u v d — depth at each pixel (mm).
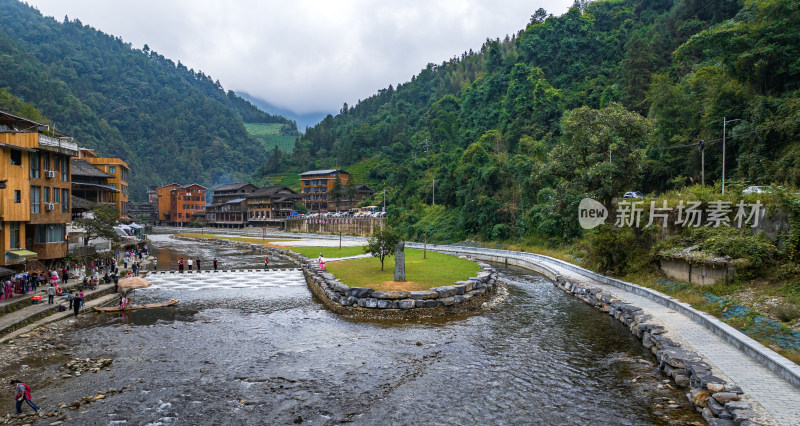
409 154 158500
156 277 49531
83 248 46344
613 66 100750
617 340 24469
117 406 16797
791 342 18062
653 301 29656
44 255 39438
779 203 25891
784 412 13273
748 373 16500
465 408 16531
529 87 108562
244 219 151625
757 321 20828
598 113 38531
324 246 81562
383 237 42812
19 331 26234
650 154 60000
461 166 96625
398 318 30438
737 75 47750
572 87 102938
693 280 30156
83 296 33562
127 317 31109
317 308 34062
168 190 174875
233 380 19375
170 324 29172
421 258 56344
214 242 107938
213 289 42562
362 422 15500
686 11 86750
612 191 37438
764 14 47062
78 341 25203
